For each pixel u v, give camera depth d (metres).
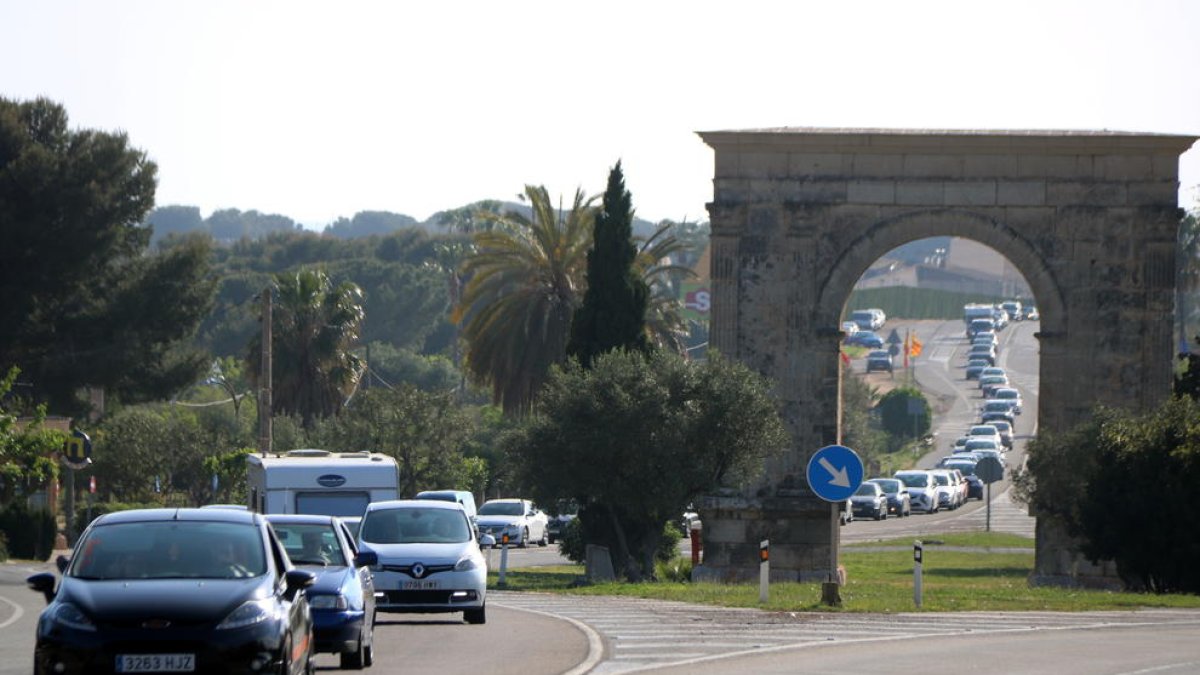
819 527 145.38
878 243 145.88
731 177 147.12
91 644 47.41
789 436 143.75
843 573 144.38
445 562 86.31
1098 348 144.75
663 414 135.25
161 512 54.41
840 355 147.88
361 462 117.00
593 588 122.69
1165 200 144.38
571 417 136.62
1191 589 124.00
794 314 146.50
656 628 85.12
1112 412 139.12
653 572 143.62
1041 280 145.38
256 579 51.06
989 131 148.00
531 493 139.00
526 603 107.25
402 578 85.62
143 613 47.91
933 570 163.12
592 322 154.38
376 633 82.69
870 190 146.38
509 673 63.00
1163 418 126.94
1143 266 144.38
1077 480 137.88
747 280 147.38
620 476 136.75
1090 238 145.00
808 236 146.62
